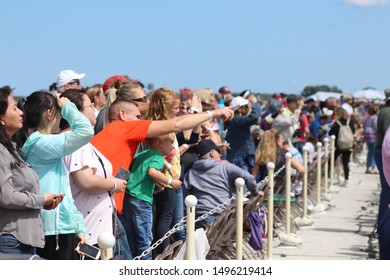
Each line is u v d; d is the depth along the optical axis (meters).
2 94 8.90
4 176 8.69
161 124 11.30
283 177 19.58
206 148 14.95
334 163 33.31
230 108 11.71
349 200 28.31
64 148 9.52
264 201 18.67
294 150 21.84
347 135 32.53
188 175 15.00
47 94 9.80
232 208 13.23
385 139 11.40
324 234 20.70
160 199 13.12
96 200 10.41
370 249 18.61
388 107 18.55
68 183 9.82
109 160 11.12
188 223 10.38
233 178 14.70
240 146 20.77
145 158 12.17
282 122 23.72
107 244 8.43
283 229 20.25
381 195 18.39
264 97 41.53
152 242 13.23
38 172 9.62
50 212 9.55
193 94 16.00
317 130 33.47
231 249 13.98
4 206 8.70
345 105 43.44
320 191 26.34
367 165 39.69
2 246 8.77
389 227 10.95
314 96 68.88
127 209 12.09
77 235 9.88
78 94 10.59
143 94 12.33
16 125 8.95
